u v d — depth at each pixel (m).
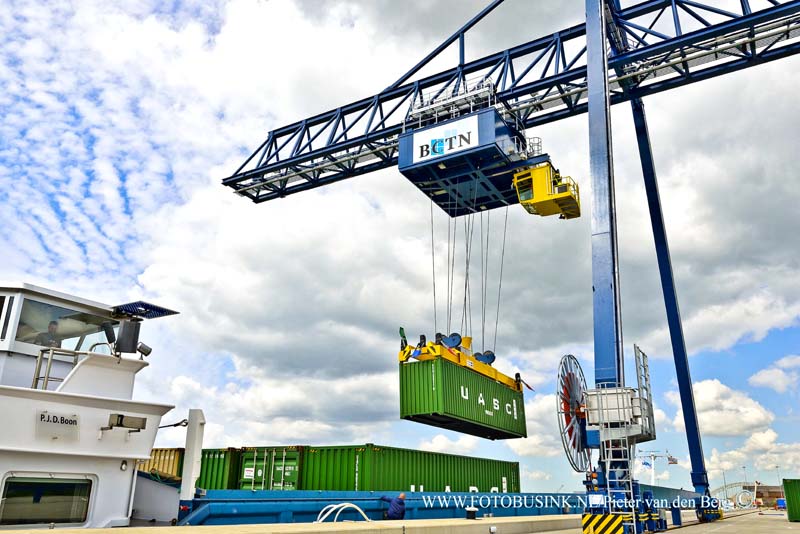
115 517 9.07
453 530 12.02
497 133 25.64
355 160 32.50
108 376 9.64
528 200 26.72
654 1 26.03
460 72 29.47
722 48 24.84
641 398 18.00
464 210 31.25
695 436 30.09
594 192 20.34
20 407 8.15
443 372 22.42
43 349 9.41
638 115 30.48
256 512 13.66
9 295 9.64
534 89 27.38
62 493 8.55
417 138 27.36
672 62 25.88
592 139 20.98
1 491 7.89
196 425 10.60
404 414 22.50
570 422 20.09
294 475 23.22
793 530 22.59
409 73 31.16
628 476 16.95
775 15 23.23
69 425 8.57
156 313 10.52
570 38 27.64
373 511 18.36
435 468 25.48
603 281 19.12
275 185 35.41
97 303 10.54
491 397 26.09
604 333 18.53
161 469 20.84
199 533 6.91
